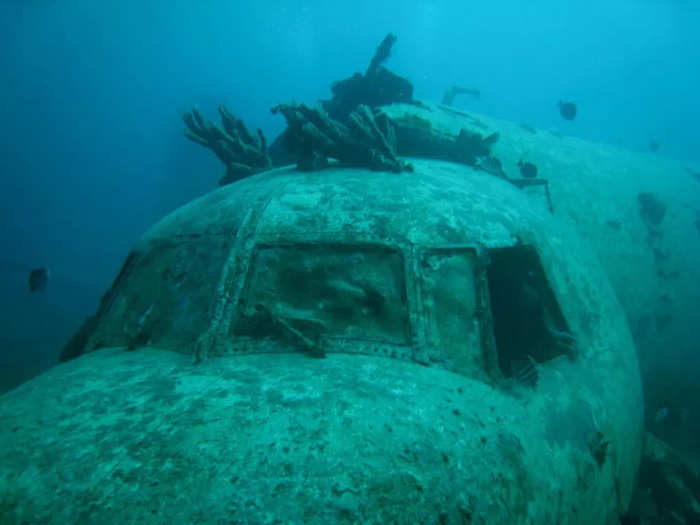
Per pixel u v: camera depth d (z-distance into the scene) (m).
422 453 1.53
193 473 1.32
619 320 3.90
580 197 5.93
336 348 2.22
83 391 1.87
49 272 5.28
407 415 1.70
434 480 1.46
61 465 1.37
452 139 5.17
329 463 1.39
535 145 6.45
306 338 2.21
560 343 2.95
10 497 1.27
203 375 1.97
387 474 1.40
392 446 1.51
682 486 3.96
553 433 2.25
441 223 2.84
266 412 1.61
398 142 5.04
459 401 1.93
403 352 2.20
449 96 10.50
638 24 67.69
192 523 1.18
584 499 2.21
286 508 1.24
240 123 5.90
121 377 2.02
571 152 6.72
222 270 2.59
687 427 5.95
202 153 24.75
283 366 2.02
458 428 1.74
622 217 6.09
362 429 1.56
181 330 2.48
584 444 2.41
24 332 17.03
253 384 1.83
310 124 3.79
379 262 2.58
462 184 3.70
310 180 3.45
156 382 1.92
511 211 3.46
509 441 1.87
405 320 2.35
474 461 1.63
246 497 1.25
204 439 1.46
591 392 2.82
